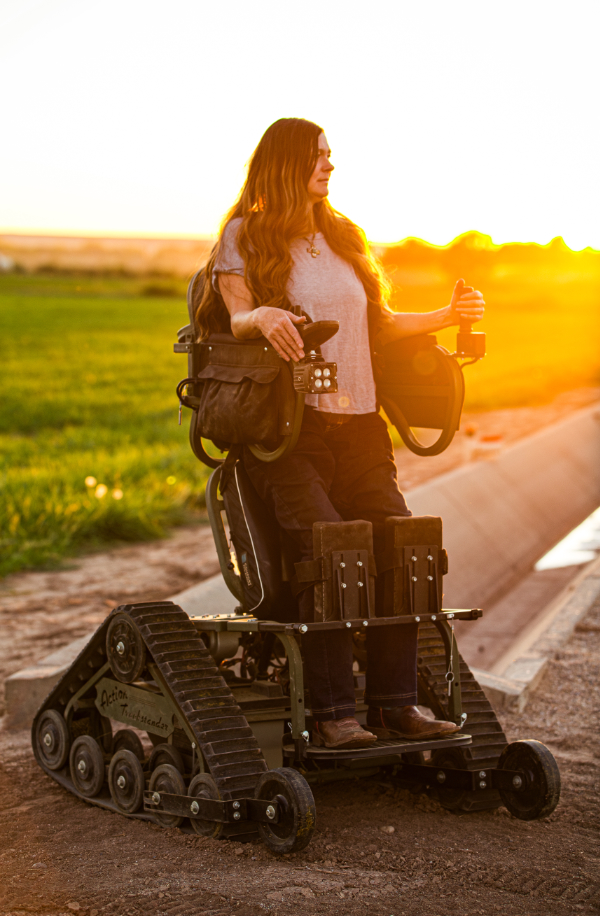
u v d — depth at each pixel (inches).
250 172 129.1
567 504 631.8
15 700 186.2
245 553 128.0
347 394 127.7
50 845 121.1
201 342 130.8
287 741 124.5
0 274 2299.5
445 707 135.7
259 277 123.3
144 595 290.7
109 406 805.2
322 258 129.4
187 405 135.5
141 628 127.6
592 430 821.2
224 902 100.8
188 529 412.8
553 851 117.7
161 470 485.1
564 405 949.8
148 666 128.8
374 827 125.6
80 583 307.4
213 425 125.0
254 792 116.3
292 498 121.9
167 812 123.8
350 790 142.3
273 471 123.3
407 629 124.1
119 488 436.8
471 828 125.8
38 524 361.1
